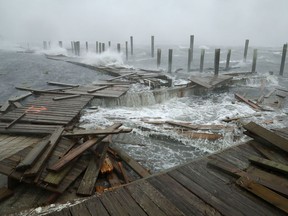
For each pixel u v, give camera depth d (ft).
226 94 58.70
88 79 70.33
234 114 42.93
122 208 11.94
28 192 18.57
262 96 54.60
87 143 23.44
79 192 18.10
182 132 33.12
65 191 18.53
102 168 21.68
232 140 31.27
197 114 42.98
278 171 15.51
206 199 12.79
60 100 43.14
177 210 11.90
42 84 62.08
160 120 38.37
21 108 38.63
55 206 14.40
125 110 44.19
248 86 67.92
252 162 16.78
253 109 46.19
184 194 13.21
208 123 37.78
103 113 41.52
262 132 19.86
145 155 28.19
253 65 87.51
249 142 20.38
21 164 18.47
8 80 66.39
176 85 61.00
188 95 56.59
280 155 17.92
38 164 19.42
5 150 25.82
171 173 15.37
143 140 31.86
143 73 73.00
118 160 25.31
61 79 69.82
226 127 34.83
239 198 12.96
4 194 17.88
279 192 13.23
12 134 30.07
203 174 15.34
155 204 12.28
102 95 45.88
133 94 47.47
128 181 21.53
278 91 60.49
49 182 18.01
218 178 14.90
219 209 12.04
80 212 11.62
